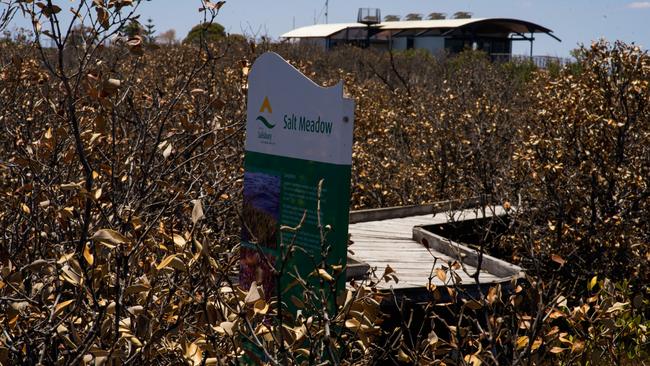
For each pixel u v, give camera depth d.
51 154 5.27
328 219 4.95
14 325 4.11
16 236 4.96
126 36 4.72
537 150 9.77
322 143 5.00
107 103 4.38
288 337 3.96
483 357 4.77
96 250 3.96
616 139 10.28
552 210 9.67
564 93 10.27
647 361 6.79
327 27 68.69
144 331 3.82
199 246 3.80
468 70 24.97
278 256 5.27
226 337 4.21
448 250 9.04
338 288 4.86
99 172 5.21
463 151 13.03
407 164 13.94
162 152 5.49
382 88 22.20
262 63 5.45
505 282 7.41
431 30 65.25
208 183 6.54
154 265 4.05
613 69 9.88
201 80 9.43
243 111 7.25
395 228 10.64
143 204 5.19
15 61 6.64
